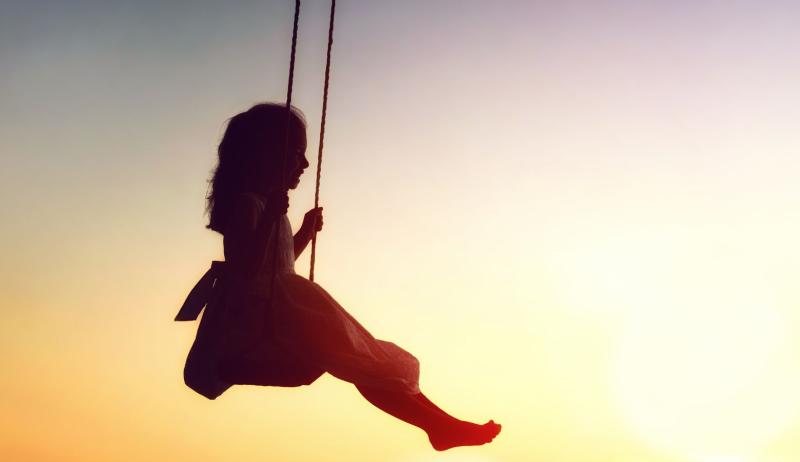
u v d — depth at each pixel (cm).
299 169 376
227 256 362
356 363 340
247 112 380
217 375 349
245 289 354
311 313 349
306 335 345
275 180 371
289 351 344
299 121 377
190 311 363
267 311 344
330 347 343
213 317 357
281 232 368
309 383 345
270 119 375
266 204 352
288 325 347
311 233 393
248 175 371
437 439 345
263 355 344
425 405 350
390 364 346
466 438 343
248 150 372
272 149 372
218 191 373
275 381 344
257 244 348
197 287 363
